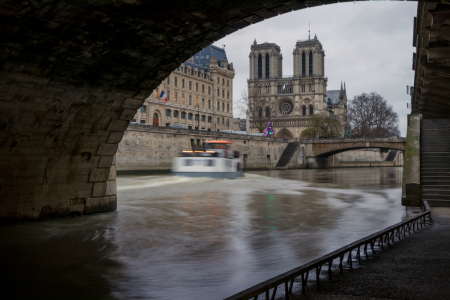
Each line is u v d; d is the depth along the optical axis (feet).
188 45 54.95
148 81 61.00
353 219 67.92
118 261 40.98
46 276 36.32
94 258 42.32
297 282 27.40
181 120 332.19
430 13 48.49
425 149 83.15
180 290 32.12
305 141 365.61
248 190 125.90
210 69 380.17
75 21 44.09
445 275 28.22
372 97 414.21
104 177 70.74
